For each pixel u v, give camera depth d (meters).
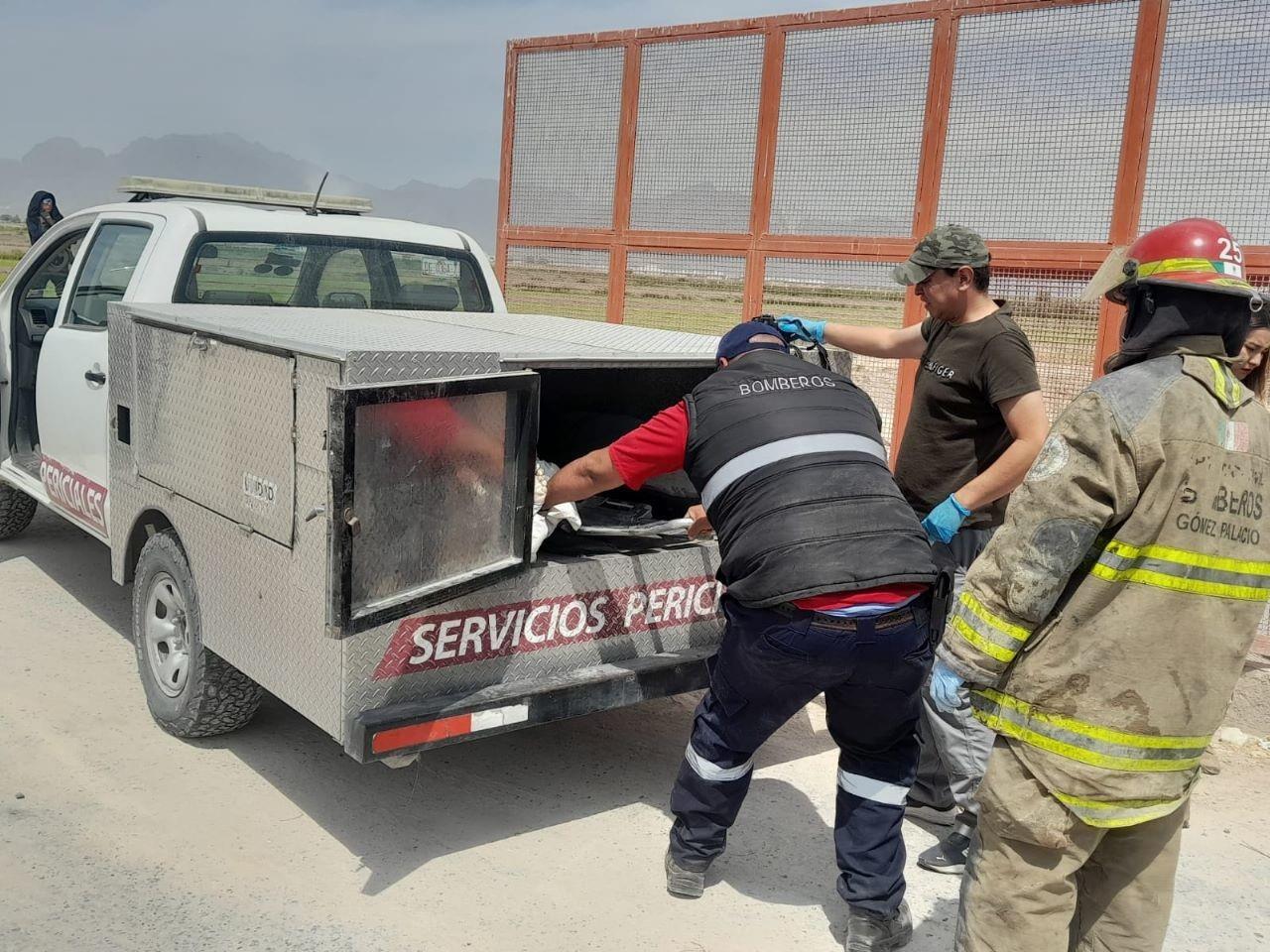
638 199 6.27
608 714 4.59
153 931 2.89
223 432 3.39
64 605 5.42
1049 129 4.83
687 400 3.00
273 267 4.97
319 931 2.93
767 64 5.68
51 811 3.47
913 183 5.25
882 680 2.80
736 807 3.13
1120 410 2.02
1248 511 2.07
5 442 5.83
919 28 5.16
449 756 4.09
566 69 6.51
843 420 2.93
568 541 3.63
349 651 2.95
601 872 3.31
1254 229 4.34
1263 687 4.46
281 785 3.74
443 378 2.96
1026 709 2.15
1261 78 4.27
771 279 5.77
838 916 3.14
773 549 2.72
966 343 3.38
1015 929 2.21
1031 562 2.06
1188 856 3.55
